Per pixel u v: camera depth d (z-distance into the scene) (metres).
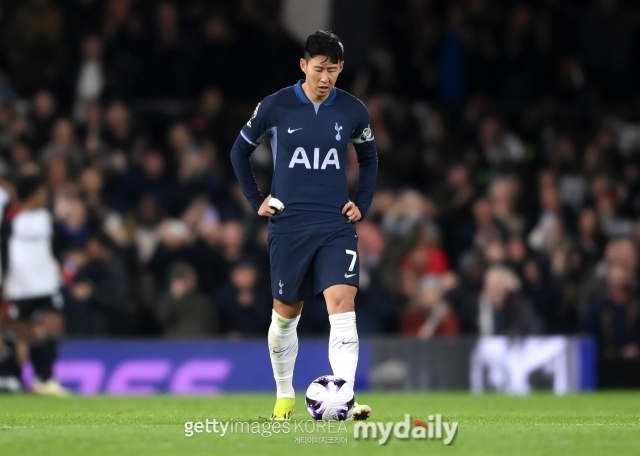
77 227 53.22
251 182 26.70
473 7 72.12
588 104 72.56
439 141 68.00
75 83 64.12
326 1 61.34
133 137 61.41
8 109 60.19
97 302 52.50
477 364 52.00
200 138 63.22
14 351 47.22
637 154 70.81
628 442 20.59
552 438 21.30
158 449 19.44
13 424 24.98
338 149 25.81
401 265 56.28
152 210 57.81
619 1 75.56
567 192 67.69
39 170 54.22
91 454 18.67
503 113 71.19
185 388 50.06
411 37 71.12
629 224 65.12
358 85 68.38
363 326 55.03
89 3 66.12
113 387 49.59
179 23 66.62
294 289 25.67
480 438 21.28
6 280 46.69
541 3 73.50
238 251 55.72
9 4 65.25
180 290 53.03
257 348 50.66
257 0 66.50
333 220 25.61
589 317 54.97
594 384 52.97
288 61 66.38
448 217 64.00
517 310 54.59
